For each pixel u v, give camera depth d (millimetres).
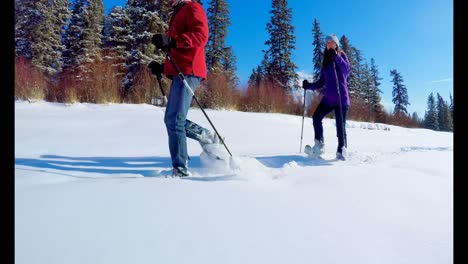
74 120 5840
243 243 1259
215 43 25188
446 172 2811
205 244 1237
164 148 3951
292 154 3945
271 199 1832
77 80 9273
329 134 7379
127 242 1229
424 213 1679
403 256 1195
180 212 1566
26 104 7656
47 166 2666
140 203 1675
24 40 20094
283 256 1165
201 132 2715
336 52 3771
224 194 1892
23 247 1150
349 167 2936
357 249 1242
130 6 15211
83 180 2193
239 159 2709
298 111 13211
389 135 8539
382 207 1762
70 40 21750
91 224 1385
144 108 8344
